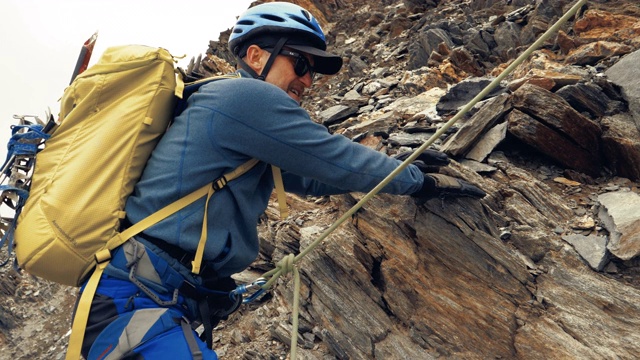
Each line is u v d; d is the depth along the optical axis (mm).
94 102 2314
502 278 4645
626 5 8547
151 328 2139
